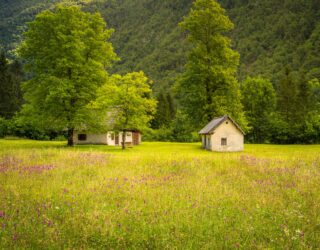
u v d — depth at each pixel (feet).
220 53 183.73
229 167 56.70
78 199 31.17
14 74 347.36
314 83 341.41
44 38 139.95
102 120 146.20
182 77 189.67
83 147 150.61
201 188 37.22
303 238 22.12
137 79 143.54
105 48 150.71
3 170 46.37
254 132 268.00
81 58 135.64
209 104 178.29
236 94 179.73
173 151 135.03
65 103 134.82
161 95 348.79
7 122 219.61
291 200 32.40
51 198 31.60
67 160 59.98
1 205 27.63
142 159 66.95
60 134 230.68
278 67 576.20
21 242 20.53
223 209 28.84
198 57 184.65
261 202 31.14
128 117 144.46
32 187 36.11
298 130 243.19
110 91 141.69
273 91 269.23
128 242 21.53
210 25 186.80
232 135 154.81
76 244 20.95
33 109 134.72
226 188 37.40
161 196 33.12
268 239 22.59
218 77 175.52
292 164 60.90
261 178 46.32
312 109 256.52
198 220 25.57
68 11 138.51
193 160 64.75
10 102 265.13
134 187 37.06
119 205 29.43
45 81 132.05
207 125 170.09
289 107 253.03
